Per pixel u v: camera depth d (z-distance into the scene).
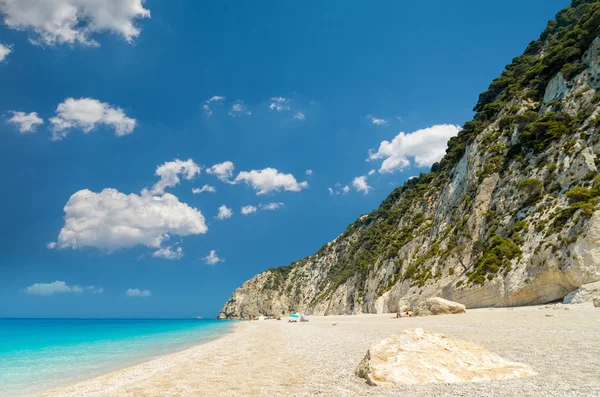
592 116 42.88
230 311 170.38
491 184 55.00
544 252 34.81
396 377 10.32
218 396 10.52
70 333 54.06
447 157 88.00
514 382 9.32
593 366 10.46
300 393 10.20
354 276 98.88
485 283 40.56
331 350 18.53
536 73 64.50
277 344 23.94
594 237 30.58
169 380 13.22
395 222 102.44
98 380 15.23
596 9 52.59
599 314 21.91
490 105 71.19
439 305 35.84
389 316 51.28
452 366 10.84
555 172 43.47
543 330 18.45
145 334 49.56
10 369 19.31
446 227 62.78
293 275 165.12
